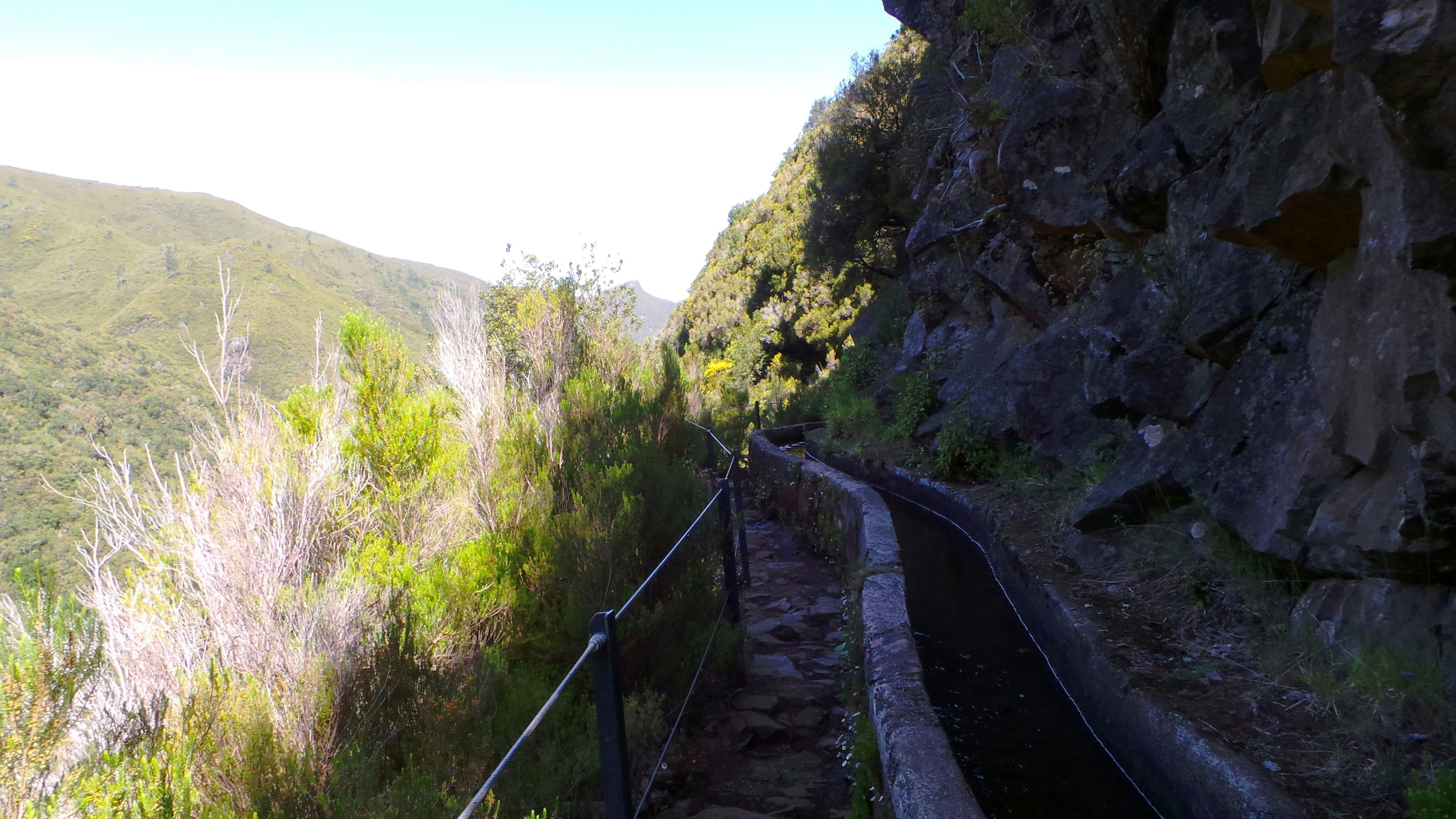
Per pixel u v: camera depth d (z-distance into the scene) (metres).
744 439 16.62
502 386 7.22
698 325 39.78
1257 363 4.00
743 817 3.52
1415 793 2.14
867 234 17.61
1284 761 2.61
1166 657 3.61
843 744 4.09
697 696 4.90
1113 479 5.09
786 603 6.89
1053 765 3.46
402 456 5.25
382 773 3.20
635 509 5.15
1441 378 2.53
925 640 5.05
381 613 3.83
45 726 2.43
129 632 3.21
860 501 7.24
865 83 17.20
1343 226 3.19
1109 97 7.28
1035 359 7.83
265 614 3.52
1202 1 5.20
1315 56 3.40
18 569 2.61
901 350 14.09
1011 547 5.76
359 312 5.46
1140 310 5.71
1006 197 8.13
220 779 2.83
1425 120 2.48
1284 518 3.35
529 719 3.74
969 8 9.05
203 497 3.83
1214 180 4.89
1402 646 2.78
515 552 4.92
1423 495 2.61
